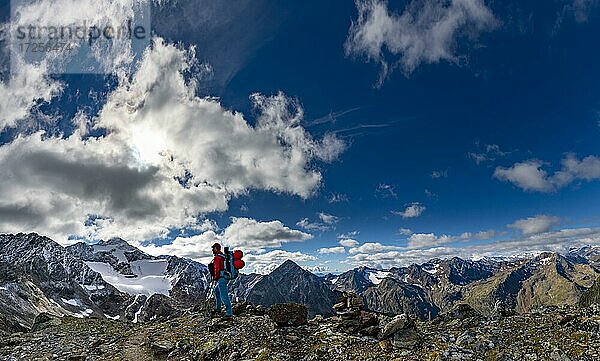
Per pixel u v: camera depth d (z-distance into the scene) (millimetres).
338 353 15516
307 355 15938
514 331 15469
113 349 20578
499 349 14234
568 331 14477
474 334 15758
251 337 18547
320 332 18109
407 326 16250
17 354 21172
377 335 16828
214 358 17250
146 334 23344
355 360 14719
